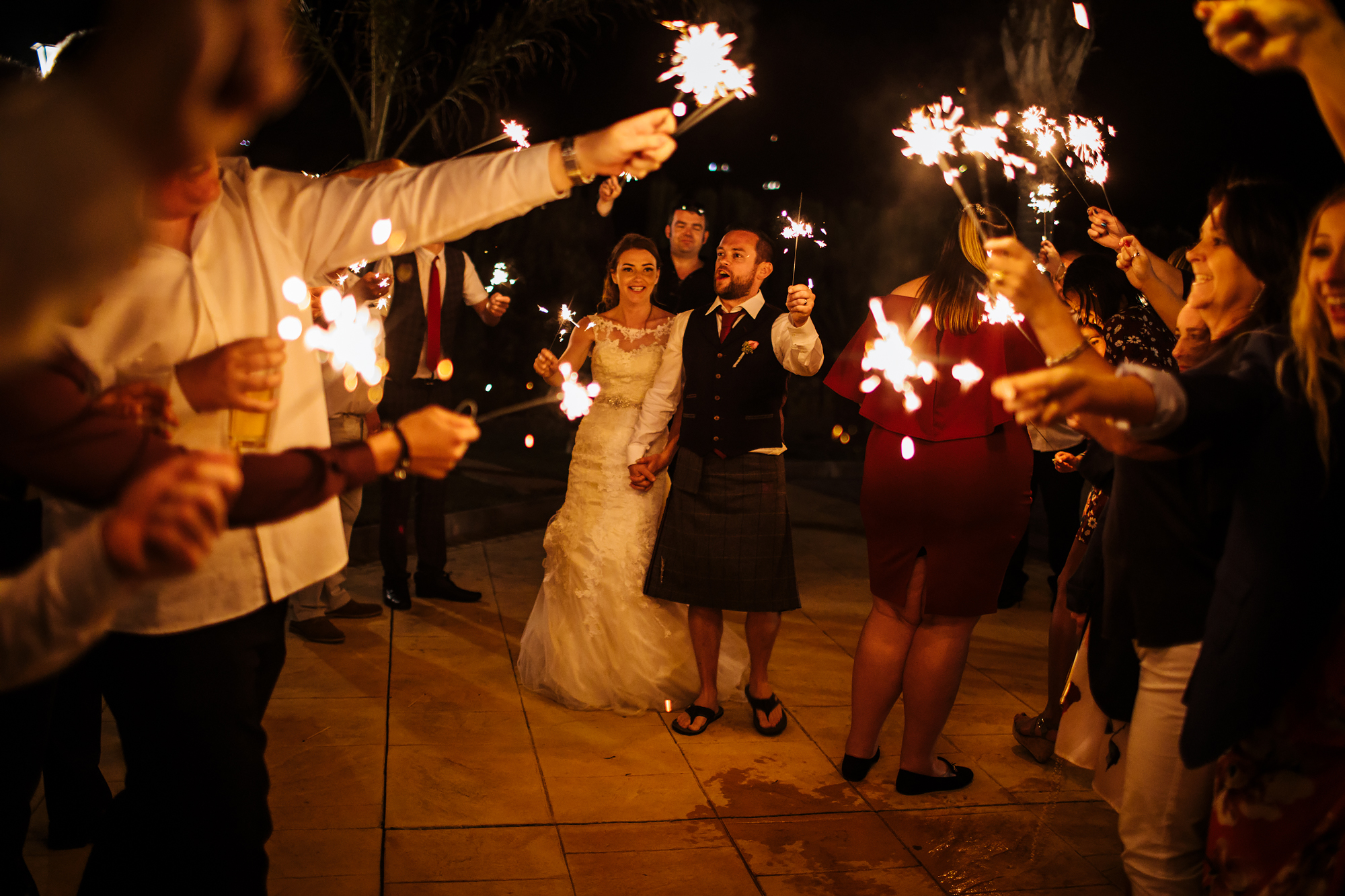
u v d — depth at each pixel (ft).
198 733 5.86
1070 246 19.72
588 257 34.40
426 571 16.69
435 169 6.37
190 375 5.29
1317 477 5.37
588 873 8.84
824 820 9.96
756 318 11.60
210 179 5.57
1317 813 5.63
